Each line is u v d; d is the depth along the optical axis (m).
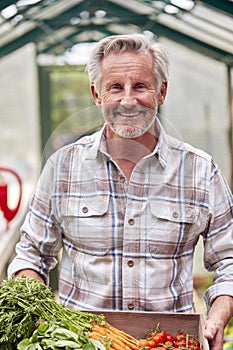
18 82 13.20
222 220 4.11
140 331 3.84
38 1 10.26
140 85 3.88
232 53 11.86
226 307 3.90
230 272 4.04
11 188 13.34
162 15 10.85
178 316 3.83
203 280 10.77
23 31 11.39
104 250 4.00
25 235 4.22
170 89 12.66
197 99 12.64
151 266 3.98
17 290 3.60
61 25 11.11
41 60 12.55
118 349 3.50
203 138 12.76
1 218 11.23
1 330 3.50
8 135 14.05
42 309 3.57
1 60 12.05
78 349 3.29
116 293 3.99
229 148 12.69
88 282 4.04
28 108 13.63
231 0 9.35
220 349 3.72
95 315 3.73
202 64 12.34
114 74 3.86
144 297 3.97
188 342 3.70
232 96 12.52
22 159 13.88
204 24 10.83
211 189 4.07
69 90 12.83
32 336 3.39
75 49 12.21
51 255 4.23
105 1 10.70
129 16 10.97
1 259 9.74
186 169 4.04
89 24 11.20
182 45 11.78
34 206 4.19
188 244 4.07
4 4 9.72
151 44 3.95
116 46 3.88
